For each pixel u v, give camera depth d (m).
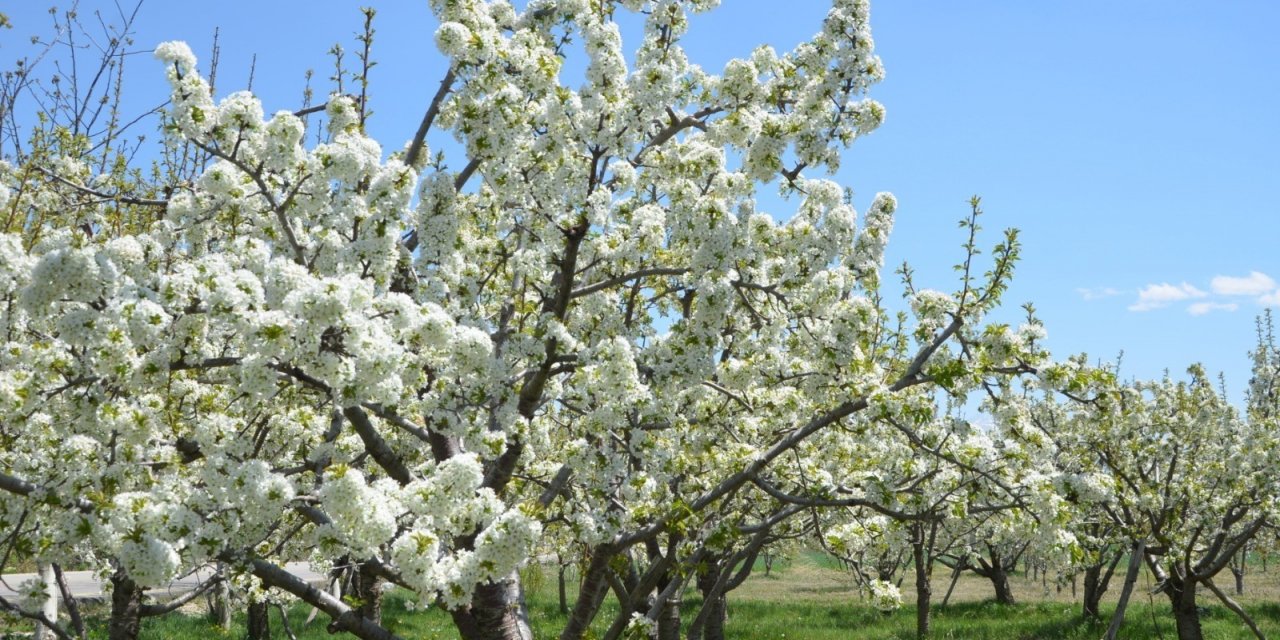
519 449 7.66
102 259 5.14
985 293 7.13
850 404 7.24
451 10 7.68
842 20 7.51
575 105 7.30
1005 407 7.77
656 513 7.33
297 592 6.35
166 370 5.39
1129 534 15.22
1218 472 15.77
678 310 10.12
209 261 5.42
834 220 7.29
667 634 10.31
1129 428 14.89
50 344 5.96
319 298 4.84
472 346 6.50
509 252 8.65
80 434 6.16
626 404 7.32
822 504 7.13
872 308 7.22
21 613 6.09
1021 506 7.02
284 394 7.71
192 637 16.97
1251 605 25.86
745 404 7.45
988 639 21.09
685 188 7.53
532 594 28.06
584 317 8.84
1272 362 22.91
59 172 9.09
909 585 35.84
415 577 5.11
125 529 4.87
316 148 6.62
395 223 6.42
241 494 5.14
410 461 9.16
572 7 8.53
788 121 7.58
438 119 8.55
